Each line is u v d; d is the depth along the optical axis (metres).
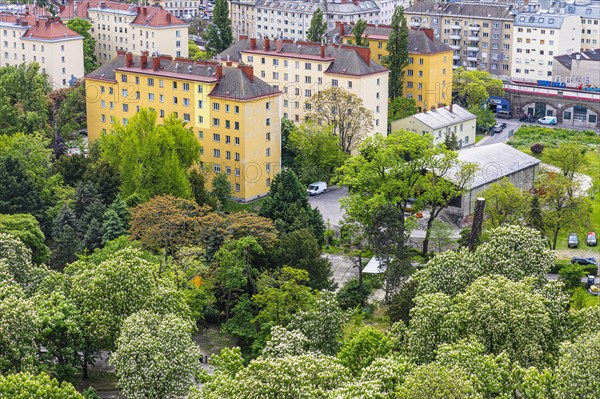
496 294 177.50
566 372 154.12
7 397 154.62
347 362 177.62
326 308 190.00
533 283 191.25
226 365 167.75
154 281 197.00
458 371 150.25
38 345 186.50
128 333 176.62
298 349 175.62
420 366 155.75
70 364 185.38
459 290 194.88
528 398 154.12
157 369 171.25
